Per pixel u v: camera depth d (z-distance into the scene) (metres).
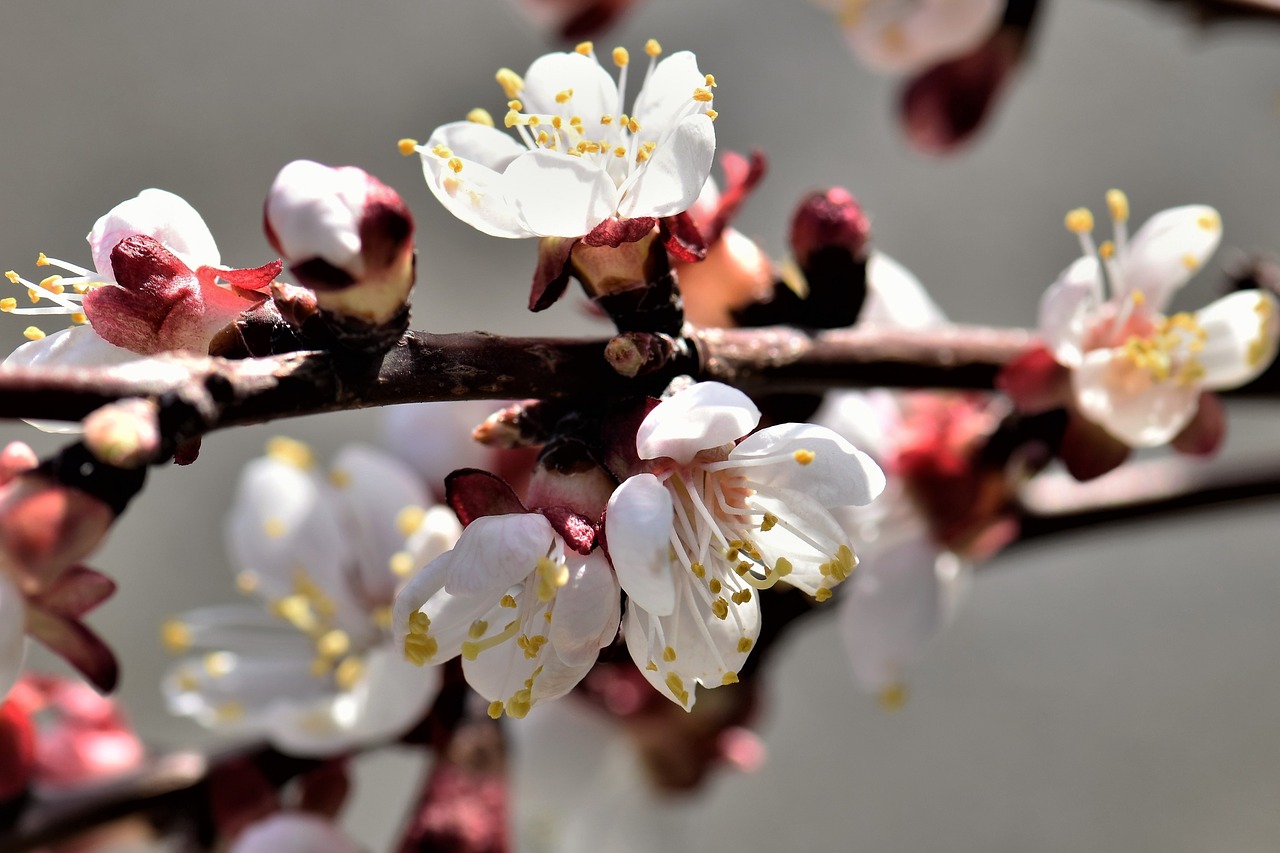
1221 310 0.27
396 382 0.23
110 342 0.23
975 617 0.57
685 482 0.24
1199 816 0.54
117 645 0.51
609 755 0.33
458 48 0.61
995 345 0.28
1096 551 0.58
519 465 0.30
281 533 0.31
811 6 0.62
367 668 0.29
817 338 0.26
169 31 0.60
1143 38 0.61
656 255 0.24
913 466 0.30
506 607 0.23
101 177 0.57
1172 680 0.56
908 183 0.60
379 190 0.23
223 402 0.22
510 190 0.23
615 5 0.37
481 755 0.29
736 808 0.54
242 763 0.29
